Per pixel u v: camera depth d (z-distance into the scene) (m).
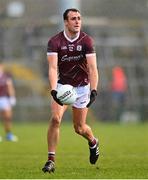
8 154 35.66
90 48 25.45
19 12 85.31
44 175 24.89
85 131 26.73
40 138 49.47
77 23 25.20
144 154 35.16
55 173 25.56
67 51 25.45
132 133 55.47
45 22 78.94
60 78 26.09
